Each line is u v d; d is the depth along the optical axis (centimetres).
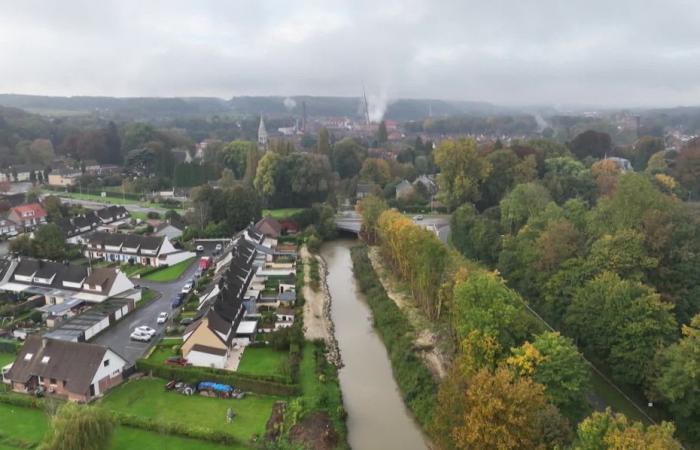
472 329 6438
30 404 6656
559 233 9462
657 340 6575
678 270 8469
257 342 8531
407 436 6538
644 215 9262
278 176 19500
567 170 18100
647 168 19888
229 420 6391
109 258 13138
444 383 5800
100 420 5381
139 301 10388
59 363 7050
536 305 9569
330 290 12275
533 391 4781
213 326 7975
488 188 17512
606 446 4212
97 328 8825
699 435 5797
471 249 12875
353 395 7512
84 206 19088
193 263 13100
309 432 6206
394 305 10288
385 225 12612
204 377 7331
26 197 18400
